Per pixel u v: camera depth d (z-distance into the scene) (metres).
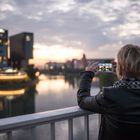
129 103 1.54
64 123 2.51
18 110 104.44
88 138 2.49
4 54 195.25
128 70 1.62
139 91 1.57
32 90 157.88
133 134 1.54
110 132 1.62
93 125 2.60
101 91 1.66
